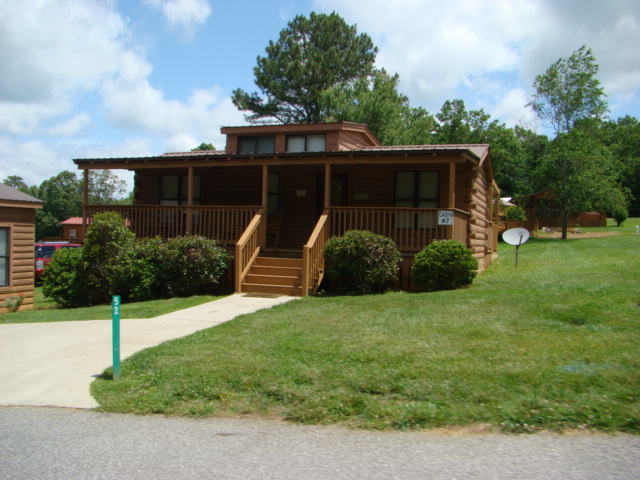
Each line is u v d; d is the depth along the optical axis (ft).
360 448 13.58
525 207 155.22
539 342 21.35
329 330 25.90
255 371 19.62
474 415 14.88
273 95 127.13
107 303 45.75
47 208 225.15
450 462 12.53
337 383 17.93
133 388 19.33
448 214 42.50
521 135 182.60
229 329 28.09
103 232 45.44
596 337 21.67
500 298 31.86
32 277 50.85
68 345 26.76
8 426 16.28
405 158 43.75
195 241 44.29
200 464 13.03
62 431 15.70
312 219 57.00
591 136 126.82
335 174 56.39
